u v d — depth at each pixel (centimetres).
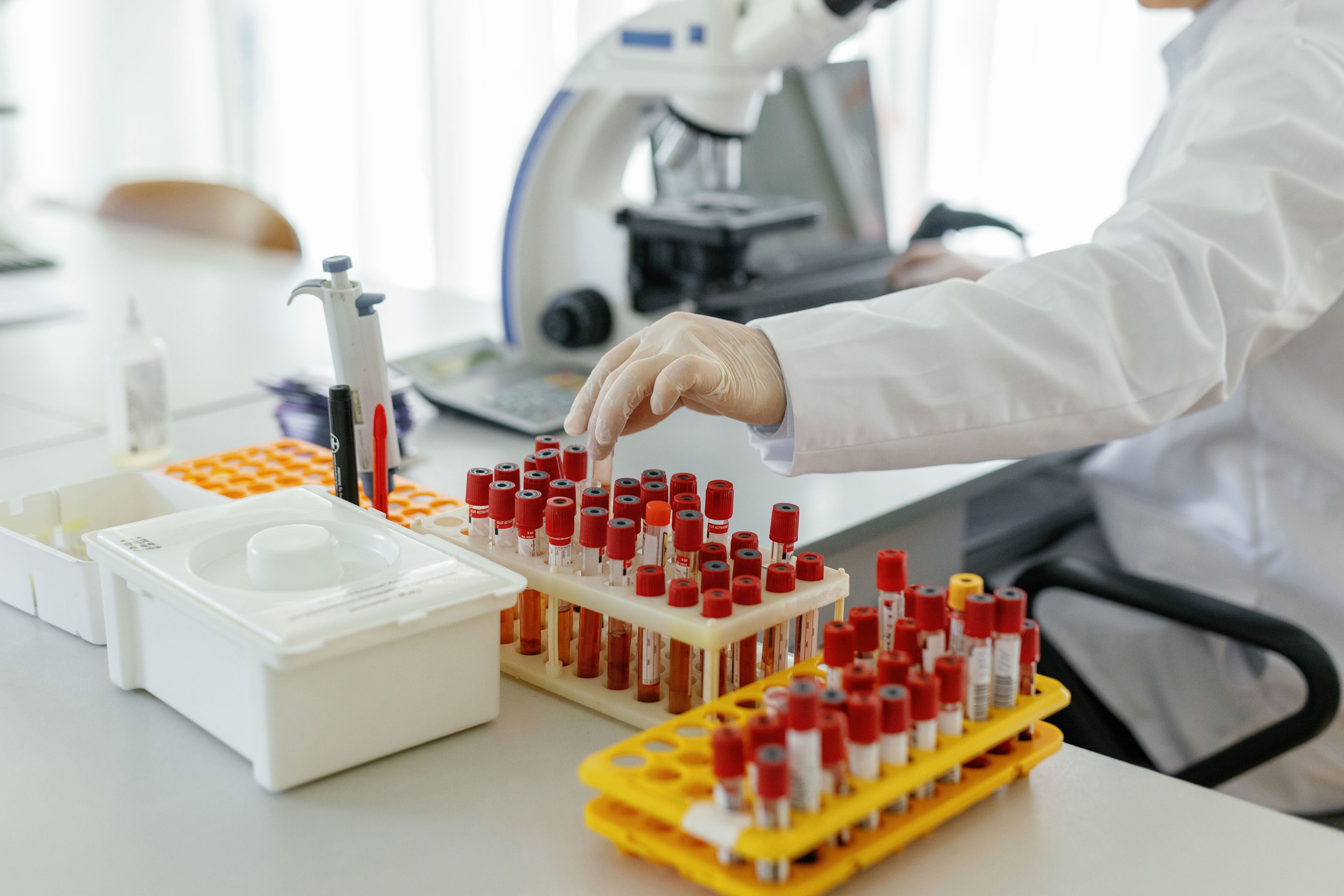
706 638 64
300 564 66
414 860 57
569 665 76
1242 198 86
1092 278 83
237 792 62
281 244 215
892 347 79
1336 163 86
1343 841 60
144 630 70
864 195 185
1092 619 136
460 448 126
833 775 53
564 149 145
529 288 150
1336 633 124
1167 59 128
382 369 84
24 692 72
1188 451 133
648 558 72
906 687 58
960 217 195
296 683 61
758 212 148
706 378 72
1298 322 88
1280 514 124
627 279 144
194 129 327
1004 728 61
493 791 63
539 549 76
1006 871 57
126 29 319
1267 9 101
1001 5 286
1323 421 117
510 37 284
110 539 70
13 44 321
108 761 65
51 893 54
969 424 80
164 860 57
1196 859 58
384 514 82
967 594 62
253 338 162
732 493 76
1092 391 80
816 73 177
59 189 334
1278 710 126
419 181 306
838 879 53
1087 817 62
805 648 72
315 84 312
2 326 163
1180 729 131
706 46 128
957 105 299
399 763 66
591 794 63
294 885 55
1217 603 107
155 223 232
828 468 80
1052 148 285
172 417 131
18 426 126
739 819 51
